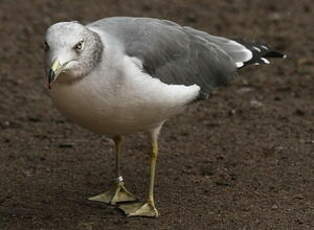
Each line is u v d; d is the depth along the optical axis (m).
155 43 10.66
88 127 10.53
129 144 13.57
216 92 16.17
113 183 11.73
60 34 9.60
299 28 19.94
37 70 17.30
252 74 17.19
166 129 14.28
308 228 10.30
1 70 17.16
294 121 14.50
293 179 11.97
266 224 10.41
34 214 10.82
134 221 10.63
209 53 11.77
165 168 12.53
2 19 20.22
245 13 21.09
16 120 14.68
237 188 11.69
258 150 13.16
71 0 21.86
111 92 9.83
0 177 12.06
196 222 10.53
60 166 12.56
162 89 10.24
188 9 21.27
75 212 10.93
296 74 17.09
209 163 12.69
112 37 10.15
